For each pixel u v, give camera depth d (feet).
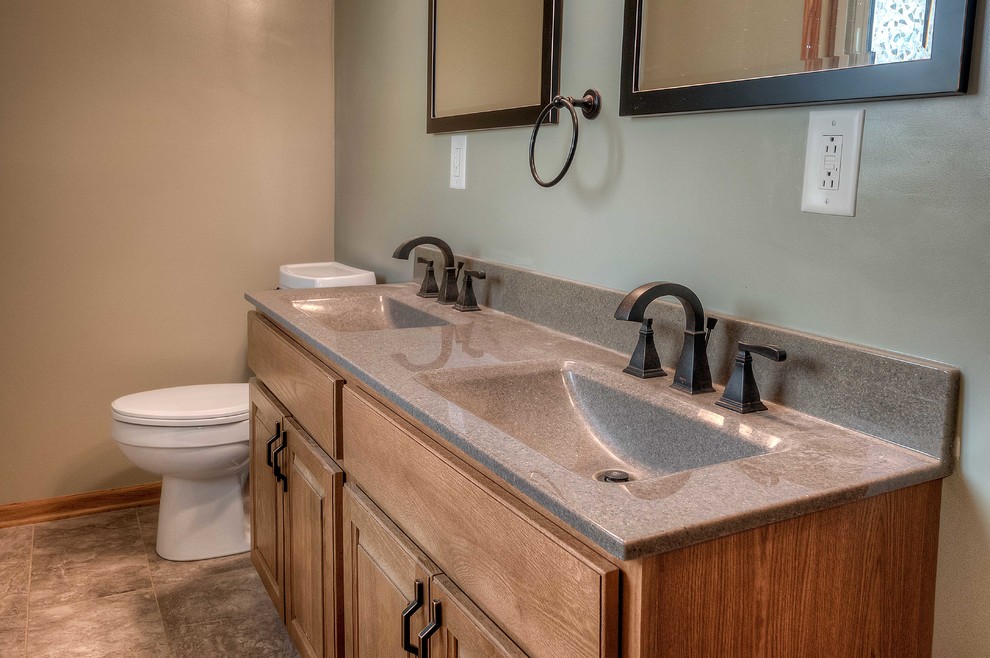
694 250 4.31
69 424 8.58
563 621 2.64
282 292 6.64
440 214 7.06
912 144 3.19
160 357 8.91
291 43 9.01
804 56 3.55
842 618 2.91
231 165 8.93
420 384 3.88
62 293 8.36
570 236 5.33
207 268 8.99
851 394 3.40
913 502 3.03
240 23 8.73
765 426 3.44
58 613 6.75
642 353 4.16
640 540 2.33
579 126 5.16
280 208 9.26
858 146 3.39
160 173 8.61
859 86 3.30
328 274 8.07
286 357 5.62
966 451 3.07
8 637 6.37
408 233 7.69
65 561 7.65
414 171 7.48
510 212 5.99
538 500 2.70
